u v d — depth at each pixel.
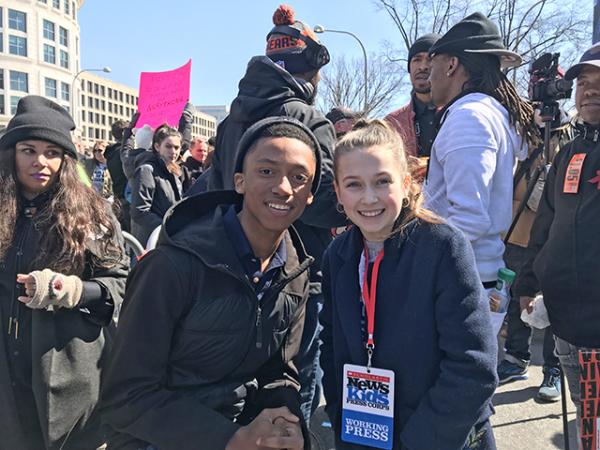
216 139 2.57
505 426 3.02
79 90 77.81
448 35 2.32
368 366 1.59
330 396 1.82
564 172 2.17
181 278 1.48
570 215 2.09
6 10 64.56
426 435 1.46
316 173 1.70
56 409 1.77
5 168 1.82
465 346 1.45
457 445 1.46
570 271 2.07
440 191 2.20
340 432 1.71
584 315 2.04
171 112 6.43
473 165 2.02
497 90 2.24
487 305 1.51
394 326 1.54
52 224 1.81
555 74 2.82
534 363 4.04
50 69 70.12
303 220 2.15
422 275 1.50
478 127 2.06
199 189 2.90
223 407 1.63
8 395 1.76
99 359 1.91
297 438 1.50
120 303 1.91
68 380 1.80
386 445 1.56
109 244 1.96
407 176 1.60
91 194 1.97
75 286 1.74
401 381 1.55
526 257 2.51
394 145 1.56
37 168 1.82
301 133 1.59
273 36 2.51
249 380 1.72
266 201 1.54
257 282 1.61
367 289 1.62
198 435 1.44
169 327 1.50
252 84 2.26
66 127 1.88
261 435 1.45
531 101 2.88
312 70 2.50
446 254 1.49
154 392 1.50
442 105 2.49
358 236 1.67
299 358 2.12
